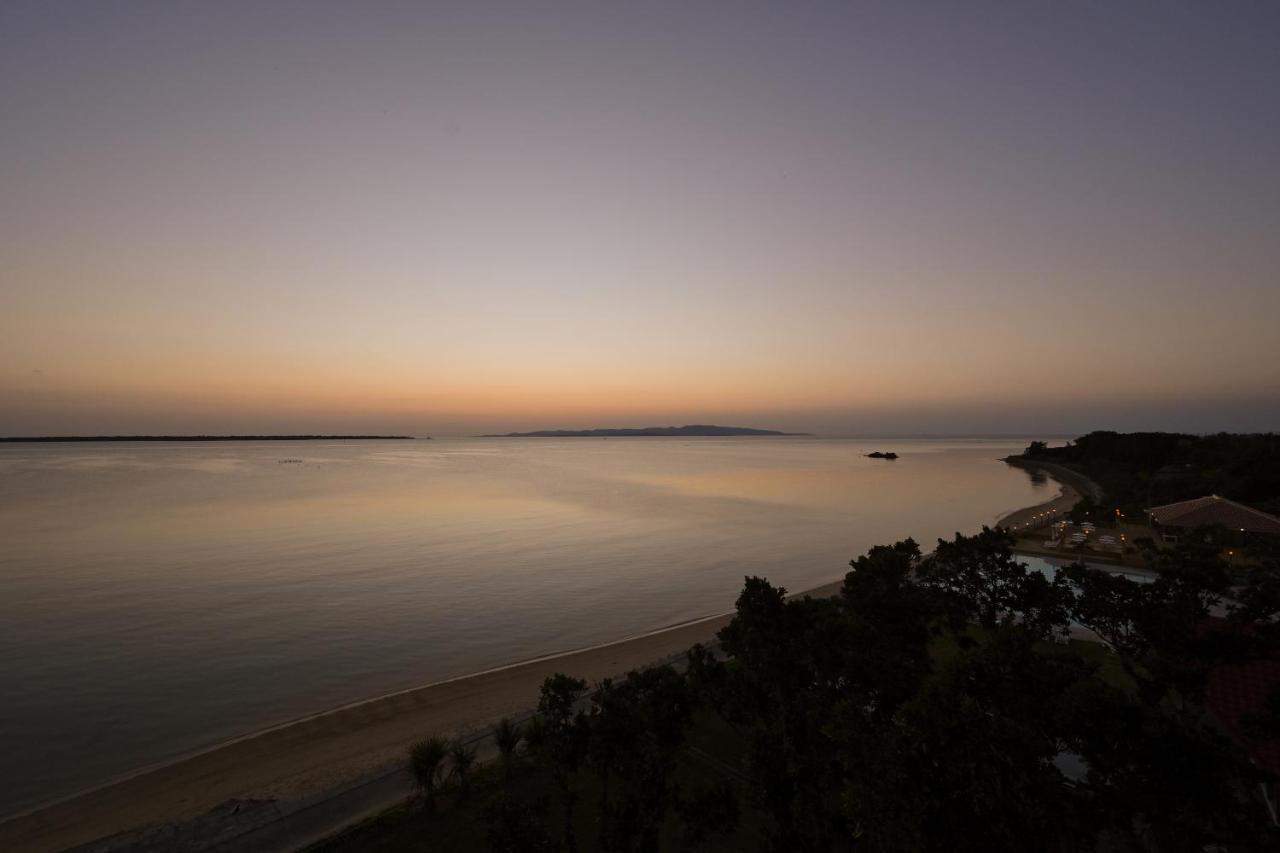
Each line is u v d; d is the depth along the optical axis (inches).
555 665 1184.8
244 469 6333.7
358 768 796.0
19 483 4507.9
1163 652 707.4
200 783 768.9
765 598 540.4
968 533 2615.7
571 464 7677.2
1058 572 842.8
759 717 517.0
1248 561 1713.8
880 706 515.8
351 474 5753.0
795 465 7583.7
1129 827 357.7
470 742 846.5
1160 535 2197.3
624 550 2268.7
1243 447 4227.4
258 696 1039.0
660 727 515.5
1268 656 663.1
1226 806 344.8
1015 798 320.8
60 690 1045.8
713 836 607.2
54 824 687.1
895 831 324.5
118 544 2242.9
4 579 1744.6
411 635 1350.9
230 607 1510.8
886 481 5290.4
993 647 416.2
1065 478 5541.3
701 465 7539.4
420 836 622.5
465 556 2137.1
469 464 7578.7
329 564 1982.0
